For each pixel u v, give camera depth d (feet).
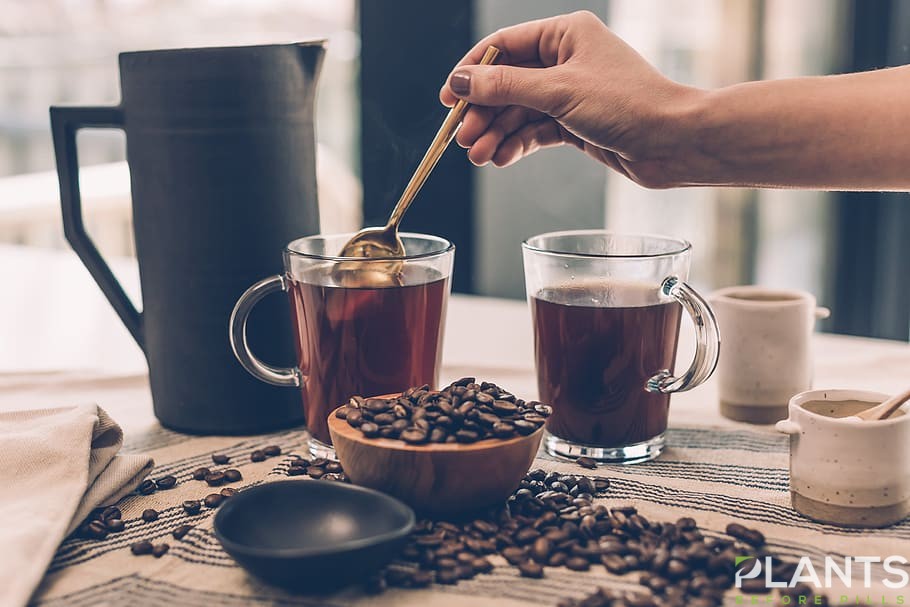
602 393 3.17
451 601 2.32
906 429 2.66
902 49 6.52
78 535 2.71
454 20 6.22
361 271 3.04
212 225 3.29
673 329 3.20
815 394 2.91
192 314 3.36
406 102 6.40
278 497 2.57
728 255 7.38
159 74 3.21
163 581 2.45
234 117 3.23
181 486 3.05
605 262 3.10
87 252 3.51
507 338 4.77
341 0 6.79
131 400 3.94
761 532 2.65
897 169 3.06
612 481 3.03
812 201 6.97
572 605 2.26
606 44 3.23
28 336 4.90
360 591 2.37
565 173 6.79
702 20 7.11
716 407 3.84
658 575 2.39
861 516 2.67
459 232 6.70
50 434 2.79
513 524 2.62
